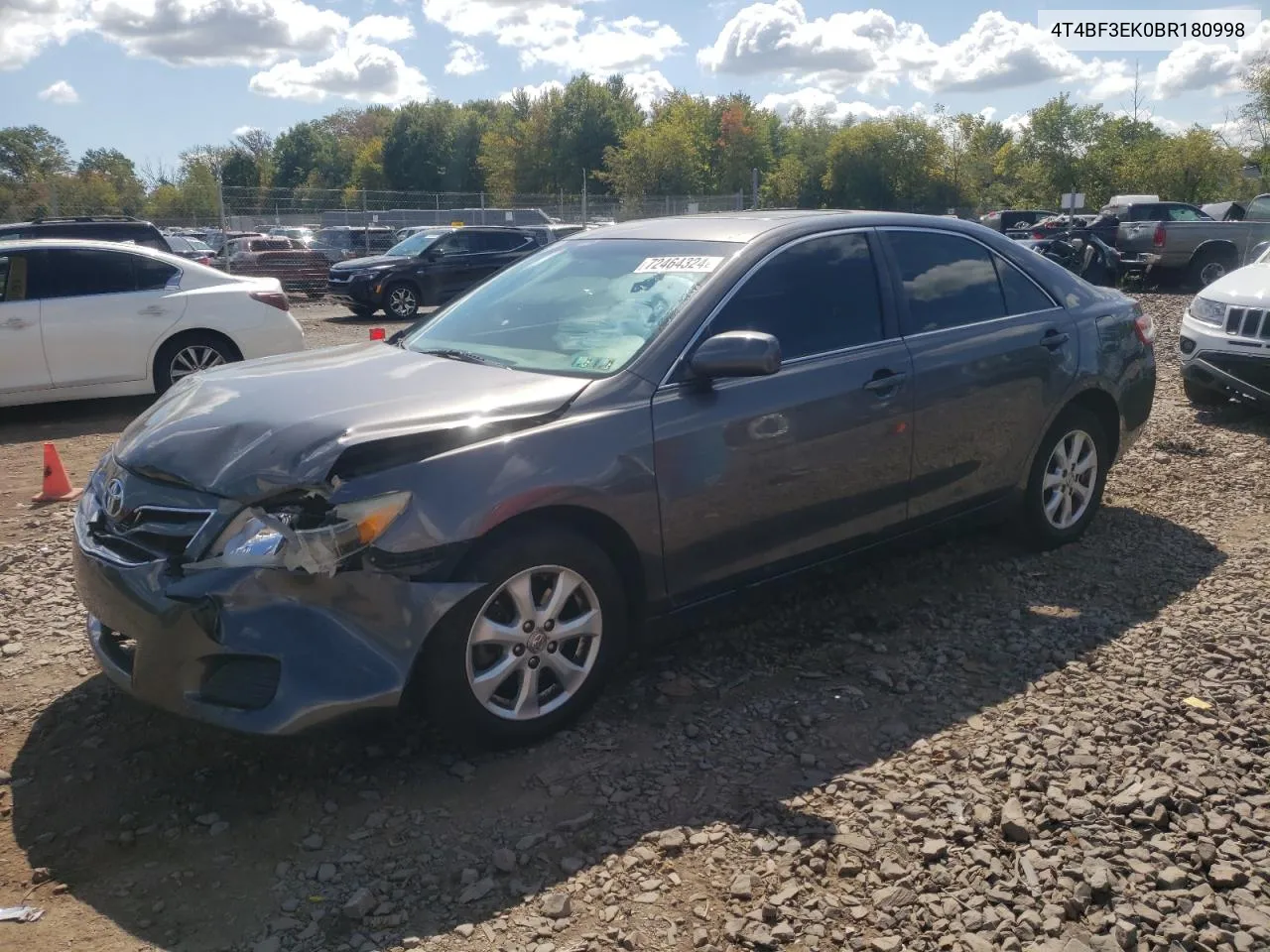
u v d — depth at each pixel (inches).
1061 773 131.4
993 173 2677.2
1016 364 192.2
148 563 127.4
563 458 136.1
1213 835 118.6
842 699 152.6
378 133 4527.6
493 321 172.4
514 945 102.9
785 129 2999.5
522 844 118.6
